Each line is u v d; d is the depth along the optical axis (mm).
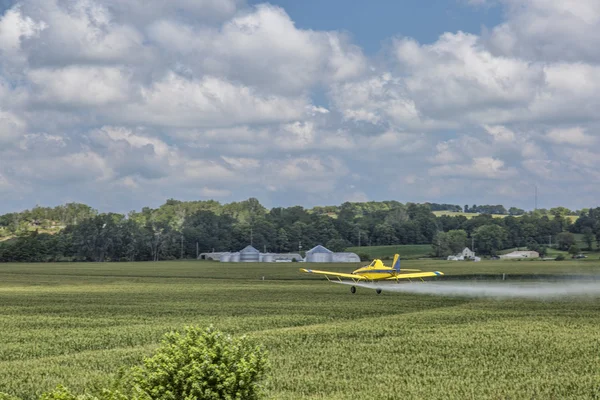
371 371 49781
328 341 64188
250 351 32125
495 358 54938
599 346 60969
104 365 52125
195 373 29875
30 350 60781
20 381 46219
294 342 63219
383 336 67812
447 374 48688
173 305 107750
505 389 43844
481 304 109438
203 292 140125
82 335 70000
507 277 198875
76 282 184500
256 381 32406
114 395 30141
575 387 44375
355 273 137875
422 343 62750
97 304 110625
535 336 67438
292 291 142625
